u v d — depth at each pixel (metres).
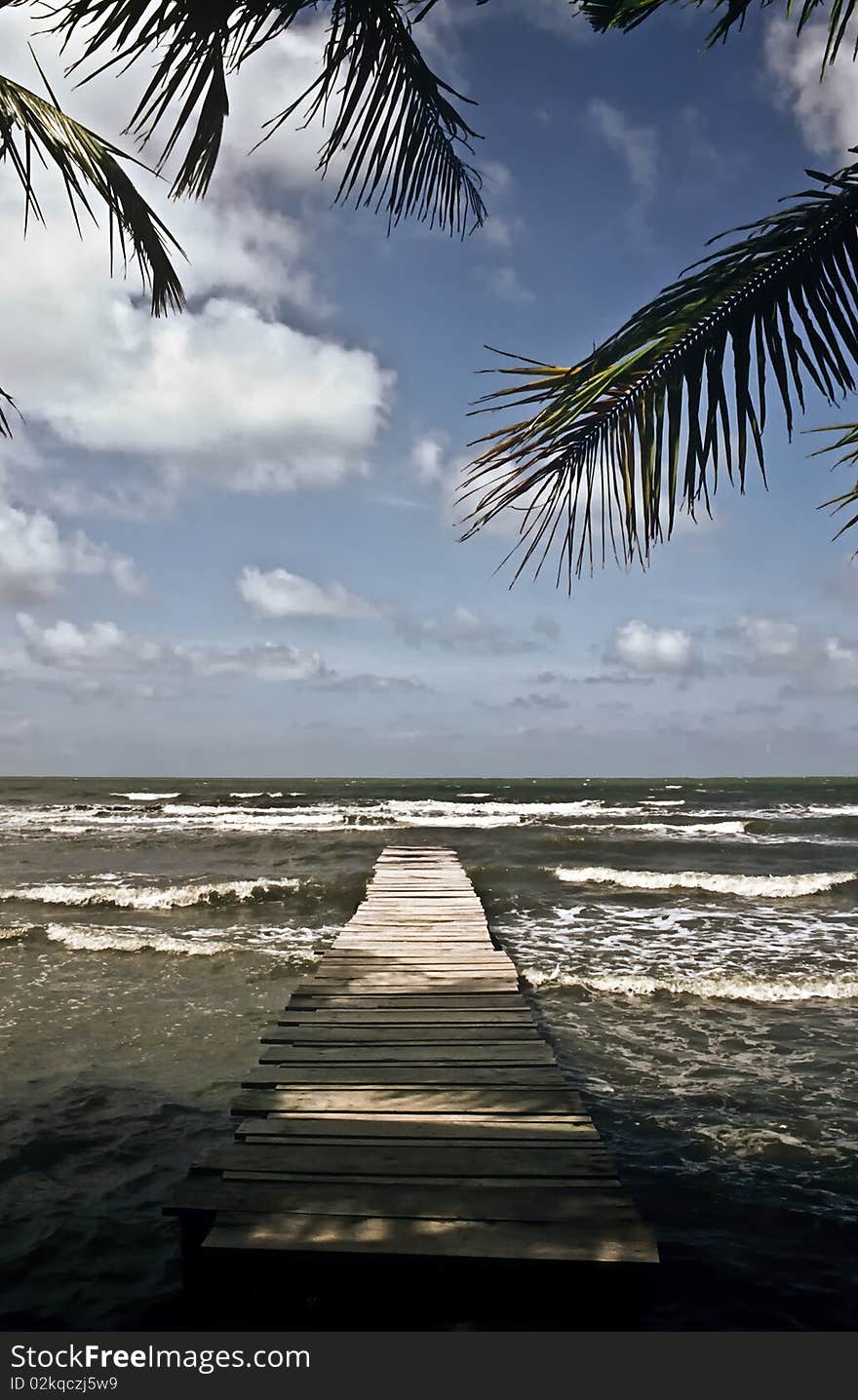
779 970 8.69
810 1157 4.58
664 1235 3.79
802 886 13.75
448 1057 4.57
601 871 15.00
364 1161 3.35
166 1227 3.90
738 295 1.87
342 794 56.16
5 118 3.35
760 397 1.90
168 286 4.63
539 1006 7.42
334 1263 2.75
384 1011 5.46
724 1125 5.03
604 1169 3.28
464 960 6.91
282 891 13.46
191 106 1.64
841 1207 4.03
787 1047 6.40
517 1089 4.11
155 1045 6.44
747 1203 4.08
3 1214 4.04
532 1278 2.76
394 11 1.90
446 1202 3.03
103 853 19.45
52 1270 3.55
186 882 14.84
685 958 9.24
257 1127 3.67
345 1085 4.17
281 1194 3.08
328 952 7.28
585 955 9.39
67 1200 4.16
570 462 2.10
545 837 22.48
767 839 22.61
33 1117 5.15
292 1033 5.00
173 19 1.52
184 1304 3.23
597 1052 6.31
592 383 1.83
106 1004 7.51
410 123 2.20
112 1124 5.05
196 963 9.00
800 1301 3.28
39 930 10.52
